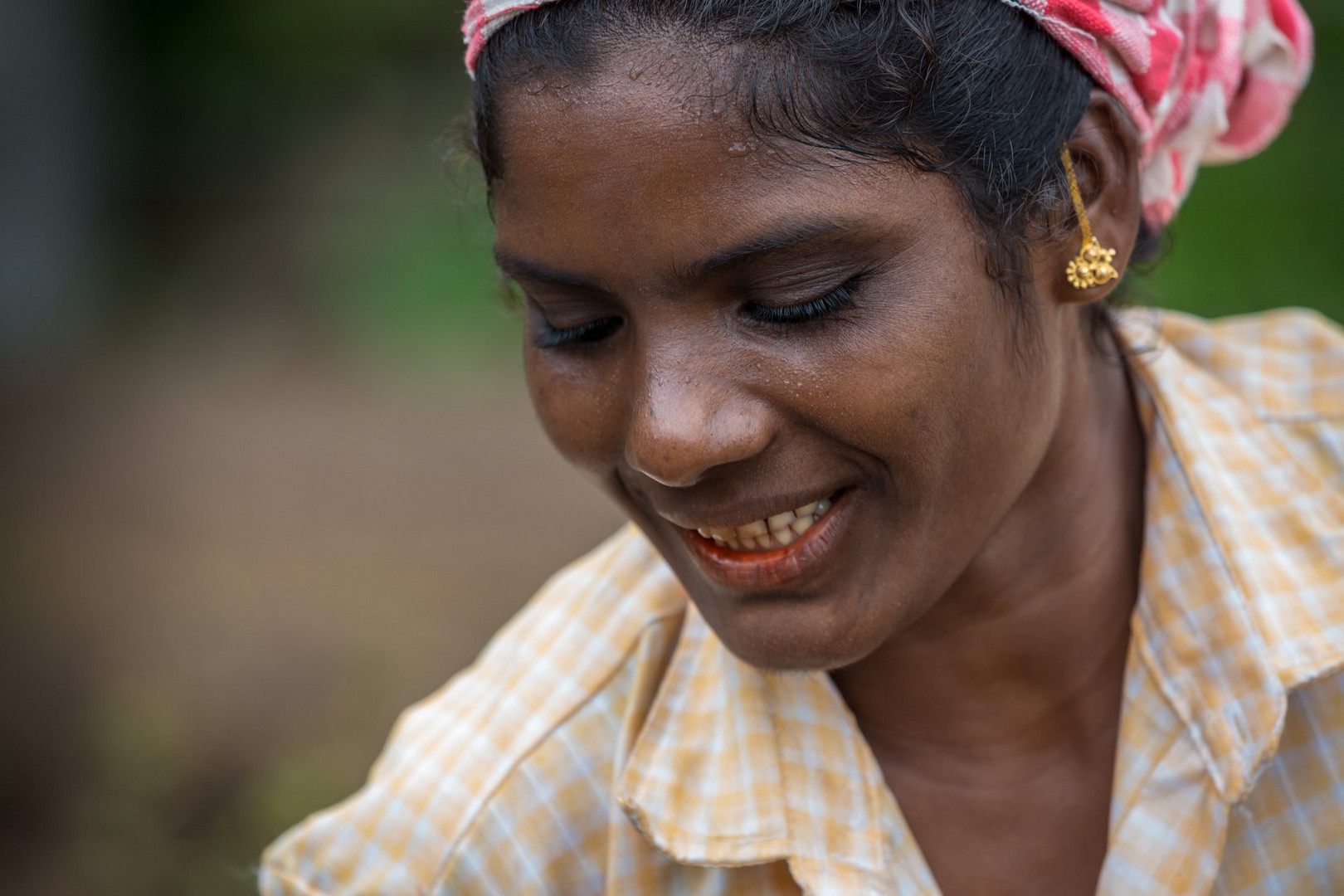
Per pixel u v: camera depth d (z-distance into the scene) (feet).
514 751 4.75
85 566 17.12
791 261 3.60
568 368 4.03
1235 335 5.20
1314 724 4.55
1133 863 4.37
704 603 4.19
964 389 3.81
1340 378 5.00
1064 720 4.62
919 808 4.60
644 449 3.68
